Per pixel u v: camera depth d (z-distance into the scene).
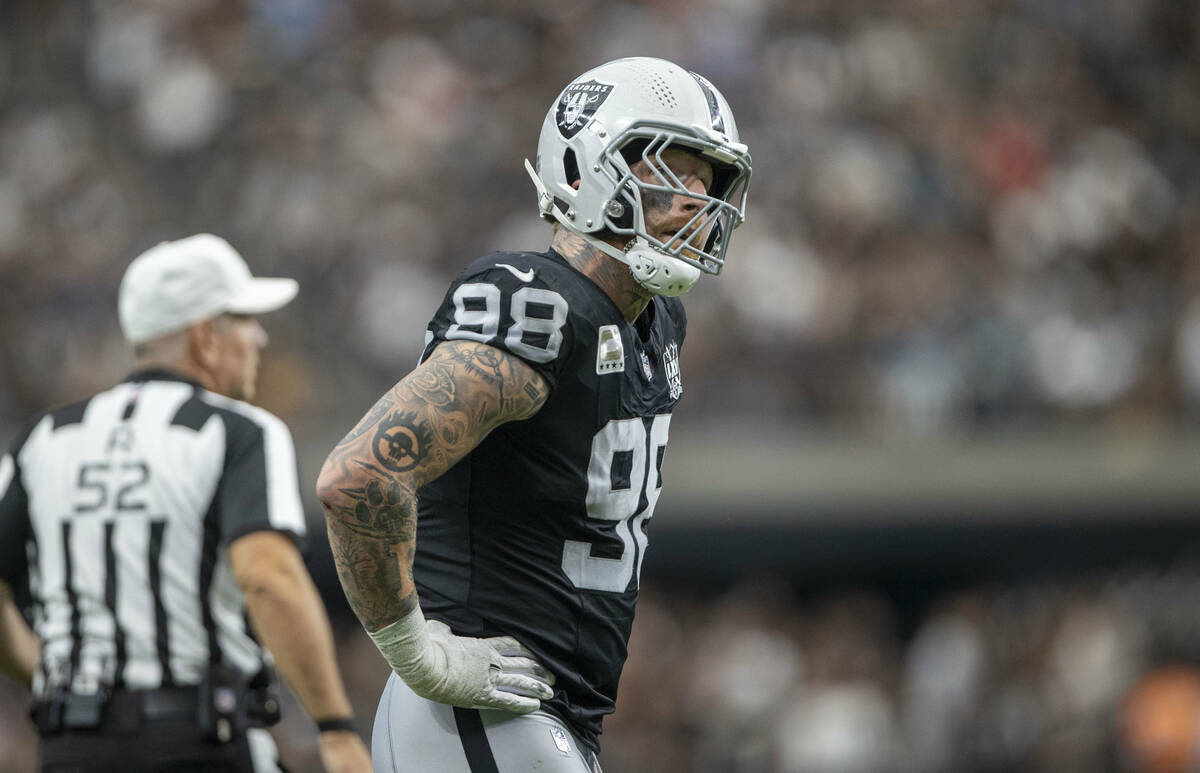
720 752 37.69
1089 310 44.69
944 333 42.41
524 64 54.62
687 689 39.16
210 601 13.22
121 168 51.44
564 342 9.84
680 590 41.62
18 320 45.50
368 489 9.27
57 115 53.50
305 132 51.19
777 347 42.72
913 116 53.09
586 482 10.20
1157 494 39.72
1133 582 40.09
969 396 41.53
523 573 10.27
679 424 40.72
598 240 10.34
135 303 14.24
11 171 51.12
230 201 49.94
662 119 10.23
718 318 42.59
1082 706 36.22
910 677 38.88
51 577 13.40
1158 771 33.84
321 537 38.16
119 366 43.84
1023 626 38.94
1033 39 56.81
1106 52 58.19
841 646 38.69
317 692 12.88
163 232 49.31
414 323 44.78
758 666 38.59
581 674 10.66
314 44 53.81
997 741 36.56
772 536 40.25
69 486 13.48
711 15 55.41
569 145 10.38
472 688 9.90
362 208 48.00
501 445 10.09
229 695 13.17
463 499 10.27
